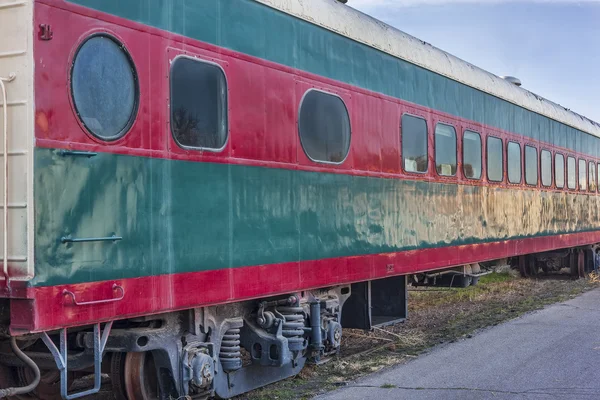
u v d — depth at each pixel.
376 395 5.70
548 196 13.48
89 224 4.14
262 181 5.75
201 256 5.04
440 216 8.95
